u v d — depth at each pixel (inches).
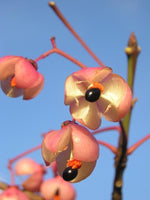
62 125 4.0
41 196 6.1
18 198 5.7
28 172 6.4
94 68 3.9
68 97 3.9
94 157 3.9
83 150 3.8
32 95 4.5
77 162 3.8
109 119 4.0
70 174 3.8
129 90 3.9
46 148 3.8
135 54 5.0
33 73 4.5
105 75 4.0
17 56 4.5
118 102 3.9
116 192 4.7
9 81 4.6
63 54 4.7
